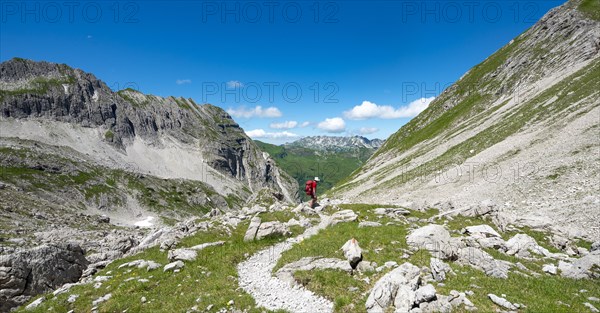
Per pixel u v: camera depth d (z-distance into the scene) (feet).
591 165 129.70
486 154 208.03
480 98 412.57
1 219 159.53
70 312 57.36
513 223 95.20
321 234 85.71
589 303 47.37
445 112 484.33
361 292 52.90
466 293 48.83
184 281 65.51
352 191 325.42
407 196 207.21
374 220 98.99
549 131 184.96
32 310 59.11
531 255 70.49
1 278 68.59
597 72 215.31
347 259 62.39
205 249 83.30
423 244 65.77
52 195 527.40
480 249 68.95
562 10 385.50
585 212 103.71
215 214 146.92
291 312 50.34
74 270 82.79
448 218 102.47
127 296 60.18
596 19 313.73
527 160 166.71
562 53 314.35
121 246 110.22
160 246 91.71
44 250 77.97
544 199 126.21
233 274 67.21
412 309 45.09
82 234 143.43
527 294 49.67
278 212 121.29
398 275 51.31
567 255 74.33
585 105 183.93
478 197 154.61
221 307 53.67
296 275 60.39
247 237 93.97
